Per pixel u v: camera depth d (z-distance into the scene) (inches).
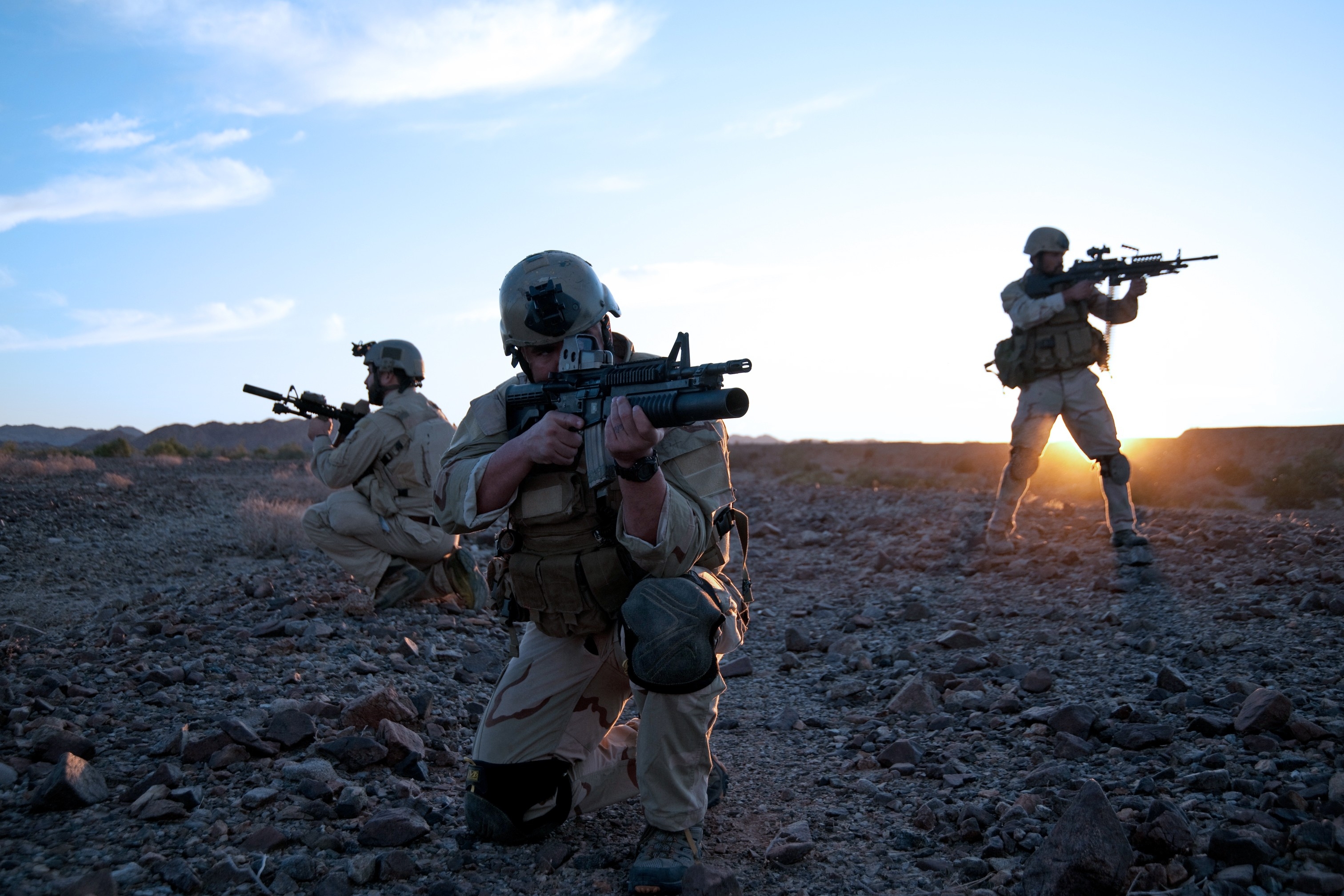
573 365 96.7
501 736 99.5
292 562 301.1
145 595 236.8
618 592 96.7
